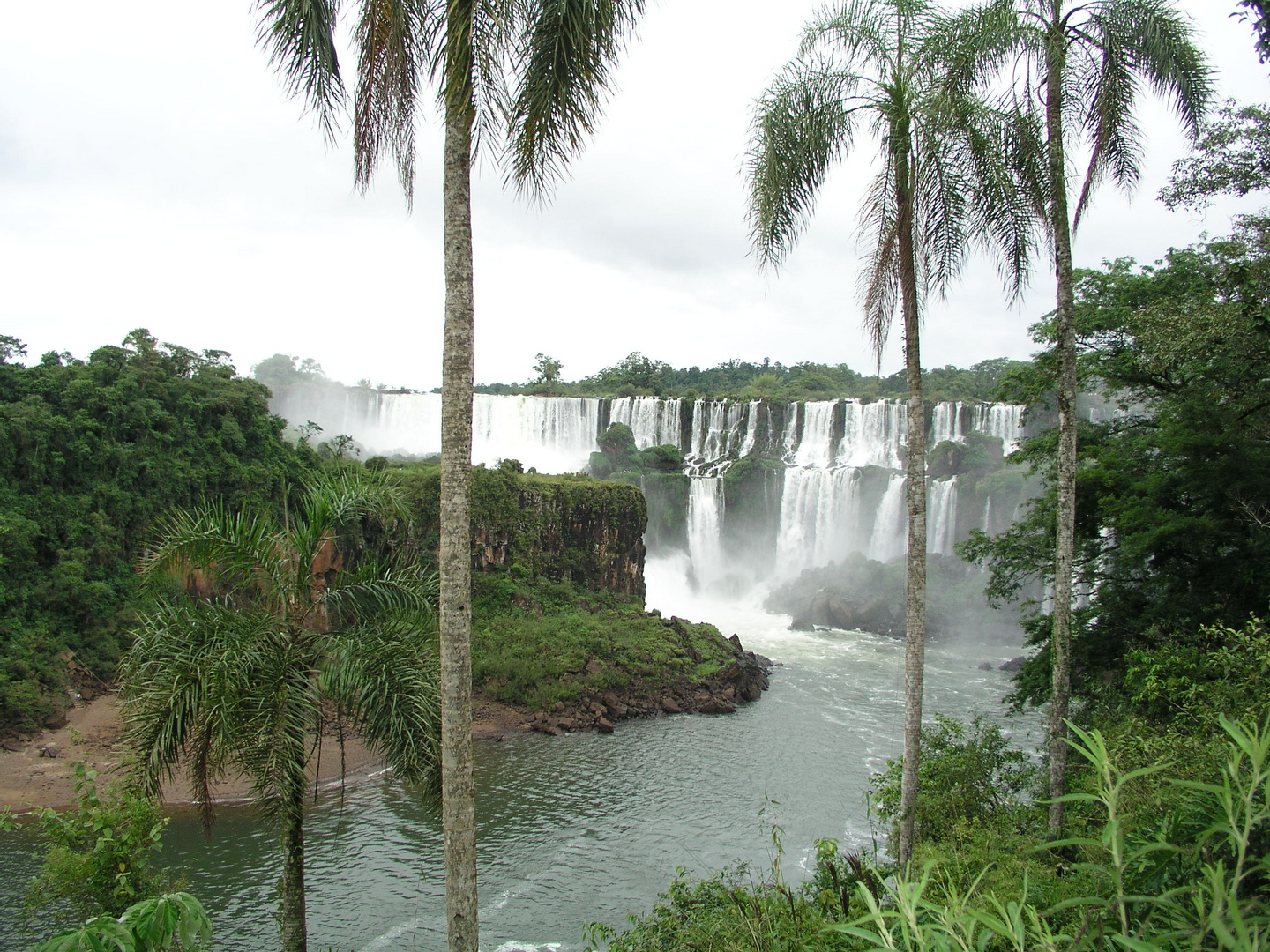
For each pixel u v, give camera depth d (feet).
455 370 29.58
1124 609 66.13
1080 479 68.80
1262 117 53.26
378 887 72.28
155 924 18.53
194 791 34.58
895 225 45.01
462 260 29.66
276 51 29.68
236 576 37.88
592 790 99.25
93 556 134.82
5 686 109.09
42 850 76.64
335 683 34.63
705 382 452.35
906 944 10.05
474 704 133.08
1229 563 59.57
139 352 165.99
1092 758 10.42
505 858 79.92
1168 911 9.83
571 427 275.80
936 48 40.14
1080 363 75.20
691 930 36.24
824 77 42.37
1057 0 43.57
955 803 48.26
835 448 262.06
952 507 214.07
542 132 28.94
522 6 28.48
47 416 136.98
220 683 32.73
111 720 113.09
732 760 110.32
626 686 138.62
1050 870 24.85
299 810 35.14
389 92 31.48
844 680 154.92
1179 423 62.80
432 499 167.84
